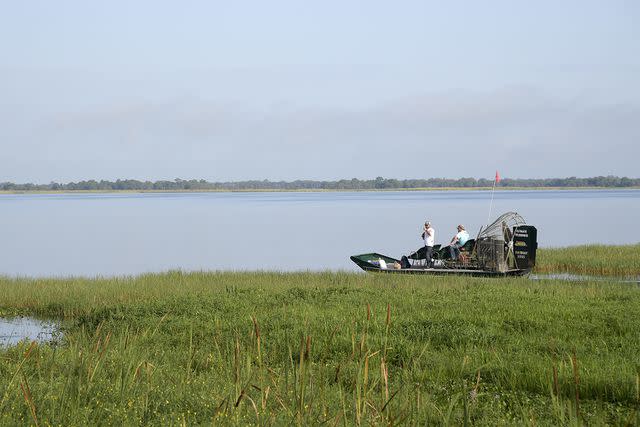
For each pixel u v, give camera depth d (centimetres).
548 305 2114
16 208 19262
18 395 1025
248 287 2708
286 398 962
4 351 1455
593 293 2439
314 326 1783
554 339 1641
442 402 1180
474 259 3331
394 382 1298
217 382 1207
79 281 3158
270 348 1589
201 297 2412
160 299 2427
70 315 2436
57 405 985
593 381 1251
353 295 2408
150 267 5025
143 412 996
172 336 1817
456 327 1766
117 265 5203
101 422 966
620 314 1936
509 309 2052
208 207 18588
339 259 5534
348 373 1332
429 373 1369
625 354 1479
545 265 3828
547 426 1012
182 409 1045
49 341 1880
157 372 1249
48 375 1231
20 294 2750
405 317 1955
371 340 1616
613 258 4019
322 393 953
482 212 13588
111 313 2145
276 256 5797
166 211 16075
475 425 1055
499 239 3225
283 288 2711
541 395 1240
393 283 2856
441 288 2623
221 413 945
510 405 1175
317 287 2666
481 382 1317
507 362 1420
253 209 16825
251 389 1085
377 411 919
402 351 1543
